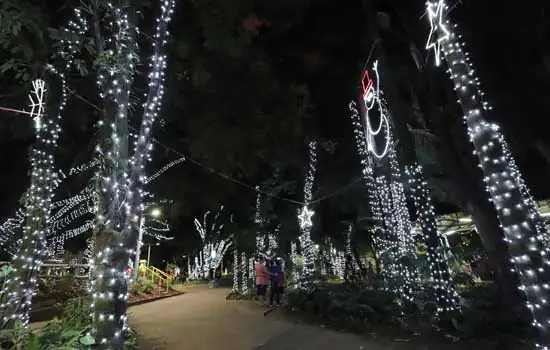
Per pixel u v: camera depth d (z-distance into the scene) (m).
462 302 8.30
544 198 12.98
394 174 10.56
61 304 9.89
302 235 15.10
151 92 4.63
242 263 18.66
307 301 10.96
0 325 5.23
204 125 12.98
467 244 14.92
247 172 15.10
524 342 5.93
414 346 6.29
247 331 8.20
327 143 15.80
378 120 11.23
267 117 13.19
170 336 7.70
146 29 8.18
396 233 10.37
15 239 11.28
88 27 5.73
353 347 6.45
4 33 5.88
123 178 4.39
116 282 4.00
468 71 3.81
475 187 7.99
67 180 14.44
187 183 18.48
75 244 18.27
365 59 11.84
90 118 9.89
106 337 3.83
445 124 8.73
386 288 9.95
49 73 6.51
